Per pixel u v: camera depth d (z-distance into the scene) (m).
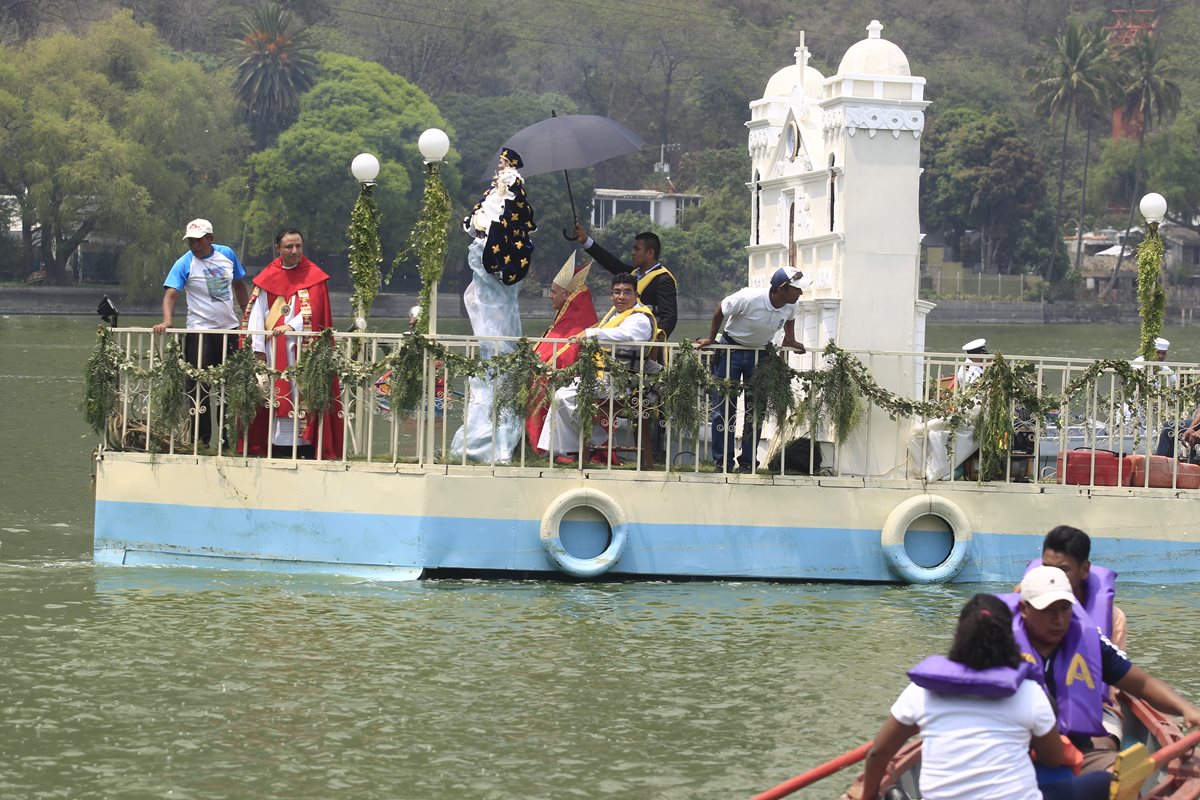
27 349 64.44
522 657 15.58
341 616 16.91
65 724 13.43
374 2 160.12
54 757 12.65
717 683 14.86
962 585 18.83
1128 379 19.14
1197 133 151.38
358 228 20.19
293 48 130.00
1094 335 112.44
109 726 13.40
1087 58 137.88
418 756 12.79
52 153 99.50
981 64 181.88
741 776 12.47
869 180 19.98
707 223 127.19
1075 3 196.75
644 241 19.97
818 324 20.59
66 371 52.22
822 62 181.25
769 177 24.28
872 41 20.33
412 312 18.58
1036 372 19.20
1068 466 19.20
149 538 18.84
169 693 14.29
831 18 188.25
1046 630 10.57
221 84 115.19
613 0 172.00
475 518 18.33
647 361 18.83
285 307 19.02
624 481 18.45
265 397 18.77
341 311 110.75
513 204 19.78
